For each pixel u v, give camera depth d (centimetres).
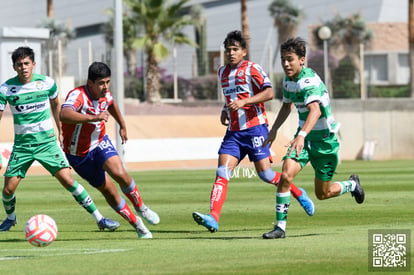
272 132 2416
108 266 1725
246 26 12212
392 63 13162
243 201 3791
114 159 2361
